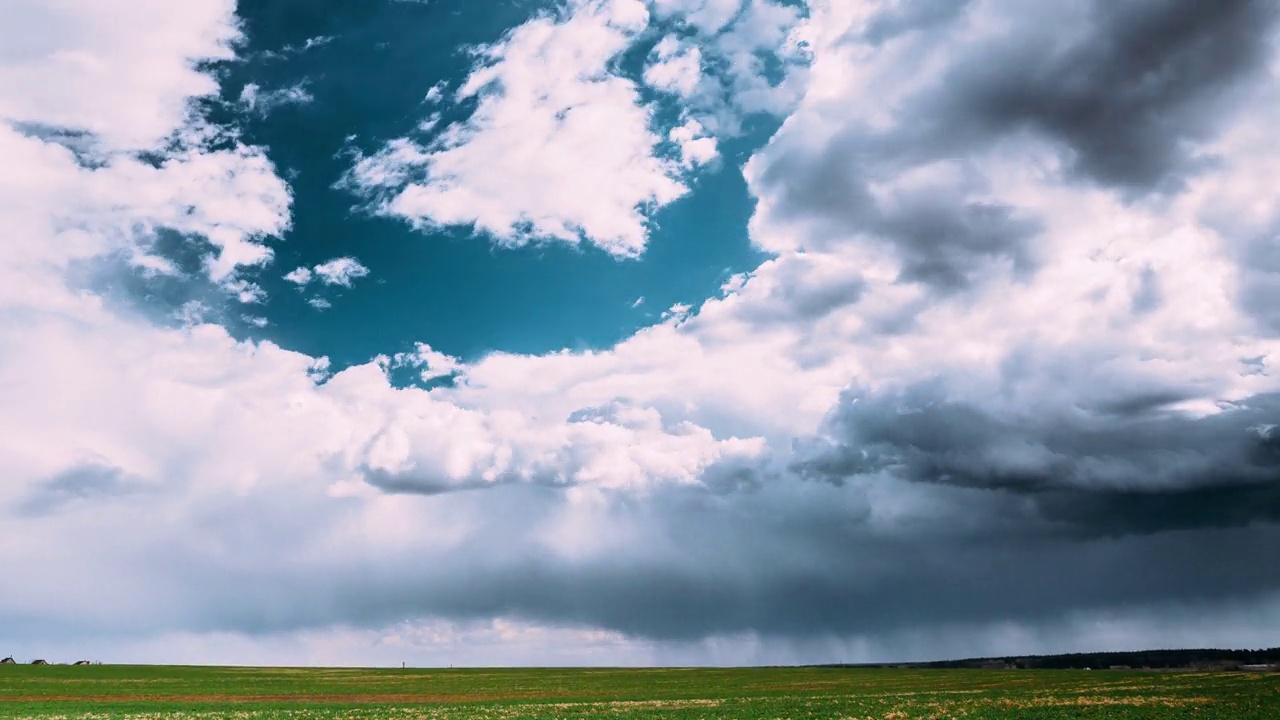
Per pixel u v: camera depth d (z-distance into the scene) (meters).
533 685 105.00
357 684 107.94
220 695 89.69
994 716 50.53
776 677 121.19
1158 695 63.50
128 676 117.62
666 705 67.06
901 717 51.31
